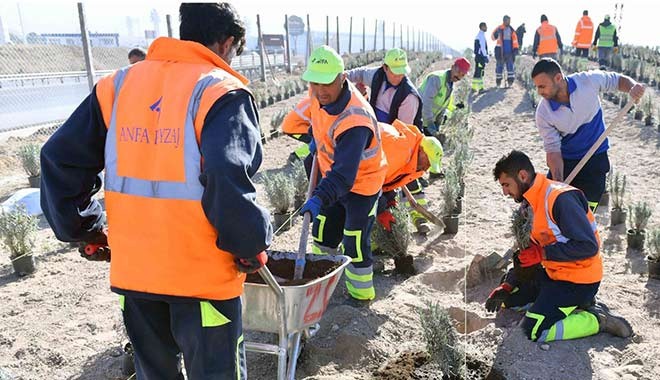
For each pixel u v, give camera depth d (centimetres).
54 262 571
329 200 358
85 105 235
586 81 470
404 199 625
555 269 392
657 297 453
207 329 230
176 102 218
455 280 509
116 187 227
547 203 380
